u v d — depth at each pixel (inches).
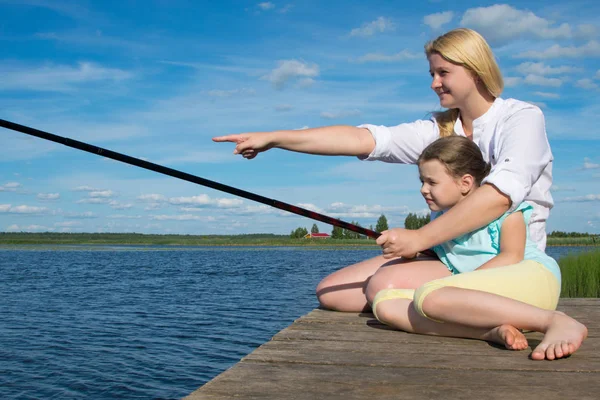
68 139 100.0
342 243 5132.9
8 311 485.7
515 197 92.7
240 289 681.6
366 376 69.0
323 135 114.5
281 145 111.6
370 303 110.3
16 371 272.8
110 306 518.6
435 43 105.9
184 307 508.7
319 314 119.0
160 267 1214.9
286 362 76.2
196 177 103.3
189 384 251.0
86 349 323.3
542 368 72.4
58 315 460.4
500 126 103.1
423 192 104.7
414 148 117.6
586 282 414.6
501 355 79.8
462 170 99.5
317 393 61.9
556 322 79.2
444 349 83.8
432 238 95.2
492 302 83.5
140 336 363.3
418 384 65.6
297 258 1785.2
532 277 91.4
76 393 236.8
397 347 85.4
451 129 114.7
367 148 116.2
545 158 98.3
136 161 101.0
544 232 108.0
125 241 5428.2
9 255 2011.6
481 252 99.9
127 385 248.4
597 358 77.6
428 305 88.7
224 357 302.7
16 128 98.3
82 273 1000.2
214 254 2234.3
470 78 104.3
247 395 61.1
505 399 59.9
